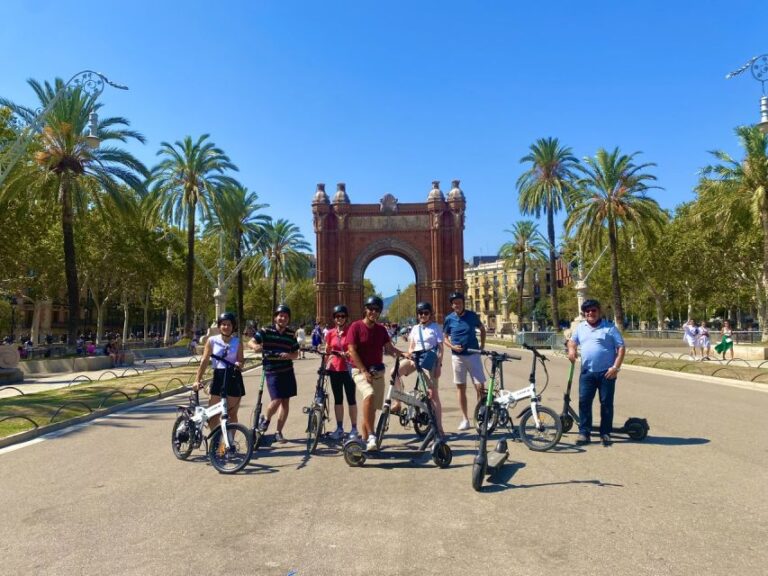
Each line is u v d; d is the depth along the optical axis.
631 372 22.41
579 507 5.67
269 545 4.80
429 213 69.44
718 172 32.12
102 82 18.50
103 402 13.67
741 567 4.22
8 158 20.11
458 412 12.23
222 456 7.46
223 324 8.38
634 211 38.69
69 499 6.25
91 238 43.06
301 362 32.38
